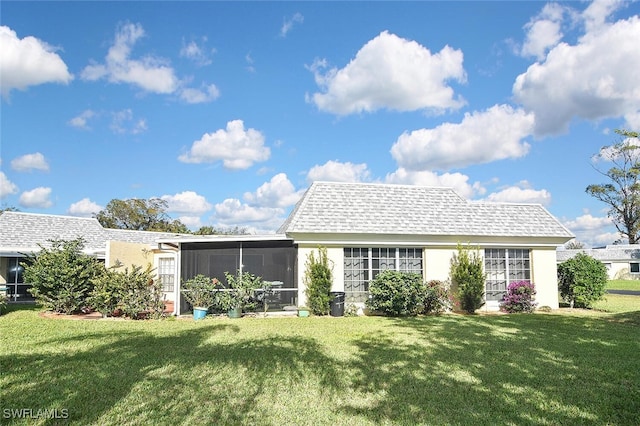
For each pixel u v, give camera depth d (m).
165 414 6.02
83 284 17.88
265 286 17.75
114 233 30.64
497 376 8.09
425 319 16.30
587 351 10.35
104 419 5.81
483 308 19.34
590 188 62.41
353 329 13.62
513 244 19.95
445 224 19.50
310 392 7.07
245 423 5.74
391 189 21.50
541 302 20.02
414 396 6.92
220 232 53.88
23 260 25.55
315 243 18.28
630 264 58.75
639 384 7.66
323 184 20.84
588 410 6.37
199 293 17.11
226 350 10.17
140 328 13.73
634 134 58.69
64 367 8.45
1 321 15.16
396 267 19.02
